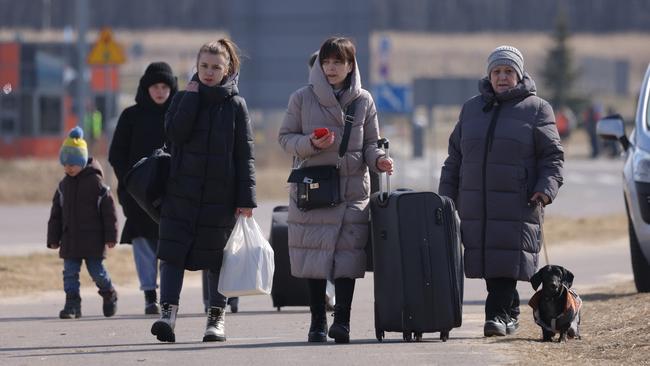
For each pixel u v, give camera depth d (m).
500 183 36.72
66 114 160.25
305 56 123.38
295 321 44.31
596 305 45.19
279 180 124.88
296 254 35.56
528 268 36.75
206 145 35.06
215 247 35.44
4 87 158.38
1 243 77.38
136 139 47.16
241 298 54.81
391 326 35.56
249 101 124.38
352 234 35.28
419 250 35.16
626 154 51.34
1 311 49.69
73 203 46.03
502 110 37.09
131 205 47.19
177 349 35.16
